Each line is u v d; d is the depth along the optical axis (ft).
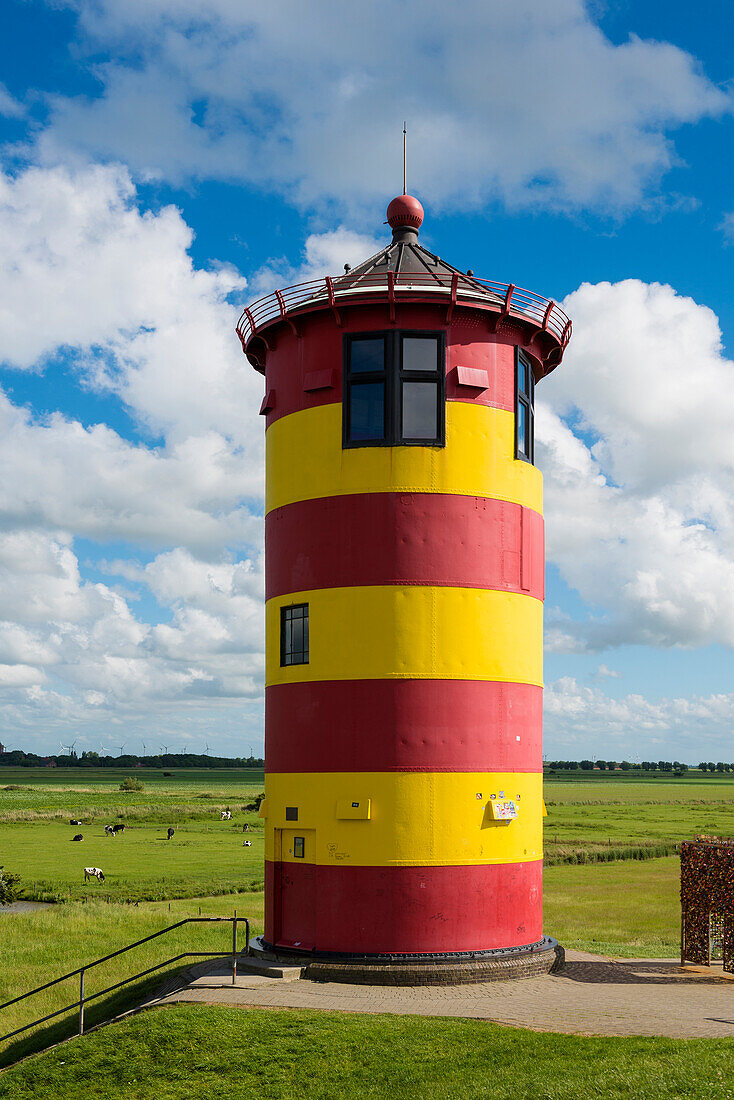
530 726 79.30
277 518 82.17
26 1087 55.36
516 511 79.82
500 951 73.31
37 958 110.93
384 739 73.92
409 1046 53.06
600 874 226.58
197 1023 58.59
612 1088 43.91
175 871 222.69
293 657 80.28
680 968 77.05
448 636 75.31
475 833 74.08
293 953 73.87
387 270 83.51
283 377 82.99
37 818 407.03
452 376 77.92
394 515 76.18
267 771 81.00
